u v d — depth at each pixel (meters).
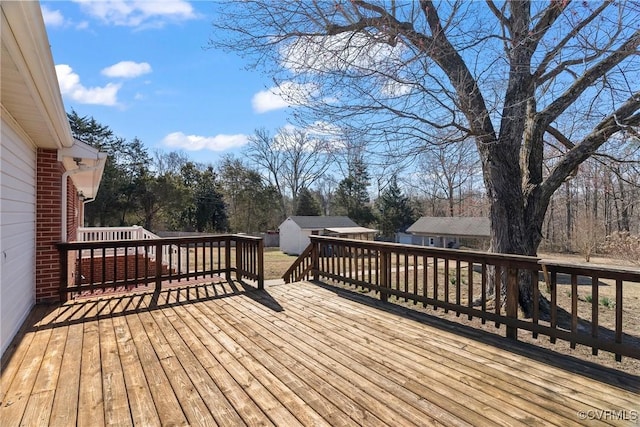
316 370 2.72
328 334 3.54
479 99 5.18
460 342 3.34
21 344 3.24
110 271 9.02
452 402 2.25
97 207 23.73
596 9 4.29
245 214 30.47
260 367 2.77
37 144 4.60
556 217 20.62
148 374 2.64
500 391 2.40
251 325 3.82
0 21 1.77
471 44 4.98
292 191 31.61
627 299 7.28
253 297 5.07
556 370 2.74
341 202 31.97
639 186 5.85
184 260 14.07
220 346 3.21
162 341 3.33
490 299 5.89
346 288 5.70
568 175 5.66
